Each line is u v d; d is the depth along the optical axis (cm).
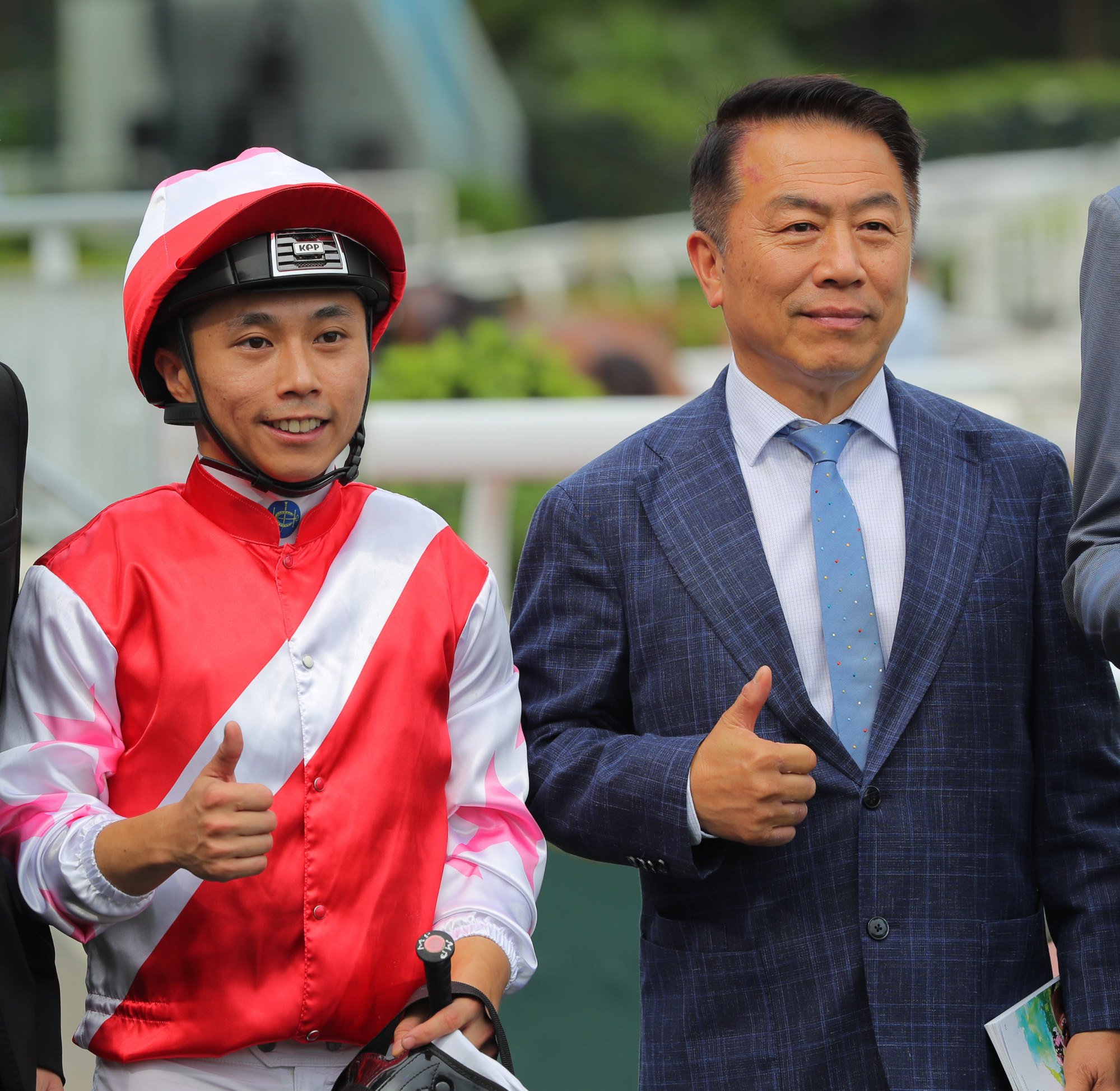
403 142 6084
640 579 754
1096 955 716
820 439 752
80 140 6219
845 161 732
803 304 729
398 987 654
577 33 8194
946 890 713
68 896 612
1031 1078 692
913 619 723
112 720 651
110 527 673
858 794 714
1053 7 8588
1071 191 4422
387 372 2081
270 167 664
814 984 711
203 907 634
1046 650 745
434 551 708
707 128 784
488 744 701
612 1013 1085
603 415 1406
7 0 6850
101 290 1423
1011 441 776
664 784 701
